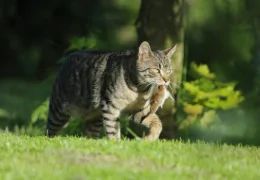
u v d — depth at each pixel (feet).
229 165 32.50
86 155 32.60
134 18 98.58
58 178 28.14
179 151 34.83
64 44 104.83
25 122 68.28
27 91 94.94
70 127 50.83
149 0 51.13
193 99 49.75
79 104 43.45
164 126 50.78
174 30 51.26
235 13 84.28
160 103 41.60
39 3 106.32
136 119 41.78
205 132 59.62
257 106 64.08
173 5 51.13
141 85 40.63
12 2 106.22
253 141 59.16
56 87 44.73
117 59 41.45
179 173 30.19
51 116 45.39
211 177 30.22
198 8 85.10
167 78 41.16
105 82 41.42
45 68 106.93
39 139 37.70
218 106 49.78
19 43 108.17
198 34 85.05
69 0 103.76
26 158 31.78
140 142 35.81
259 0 81.41
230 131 61.05
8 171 29.60
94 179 28.35
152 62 40.63
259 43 78.84
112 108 40.98
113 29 97.96
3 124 67.05
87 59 43.11
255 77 72.49
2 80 105.60
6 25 107.55
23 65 108.06
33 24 106.93
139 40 51.93
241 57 81.20
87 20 101.45
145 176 29.07
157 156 32.68
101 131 49.42
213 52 85.10
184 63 53.26
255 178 30.73
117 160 31.96
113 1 100.32
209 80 49.88
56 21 105.60
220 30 84.94
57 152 33.04
